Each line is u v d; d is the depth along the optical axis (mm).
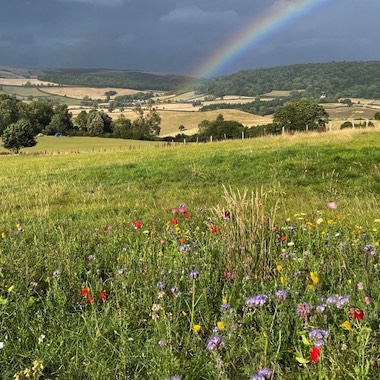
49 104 135750
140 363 3062
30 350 3361
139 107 164875
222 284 4422
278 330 3180
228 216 5422
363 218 6734
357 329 2994
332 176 12812
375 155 15266
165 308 3754
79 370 3068
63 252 5426
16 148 77188
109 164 20609
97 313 3818
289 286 3938
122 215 9250
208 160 17828
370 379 2551
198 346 3143
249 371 2752
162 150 29344
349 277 4121
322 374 2543
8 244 6176
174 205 9984
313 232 5941
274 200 9602
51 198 12344
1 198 12805
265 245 4820
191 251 5059
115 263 5297
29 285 4641
